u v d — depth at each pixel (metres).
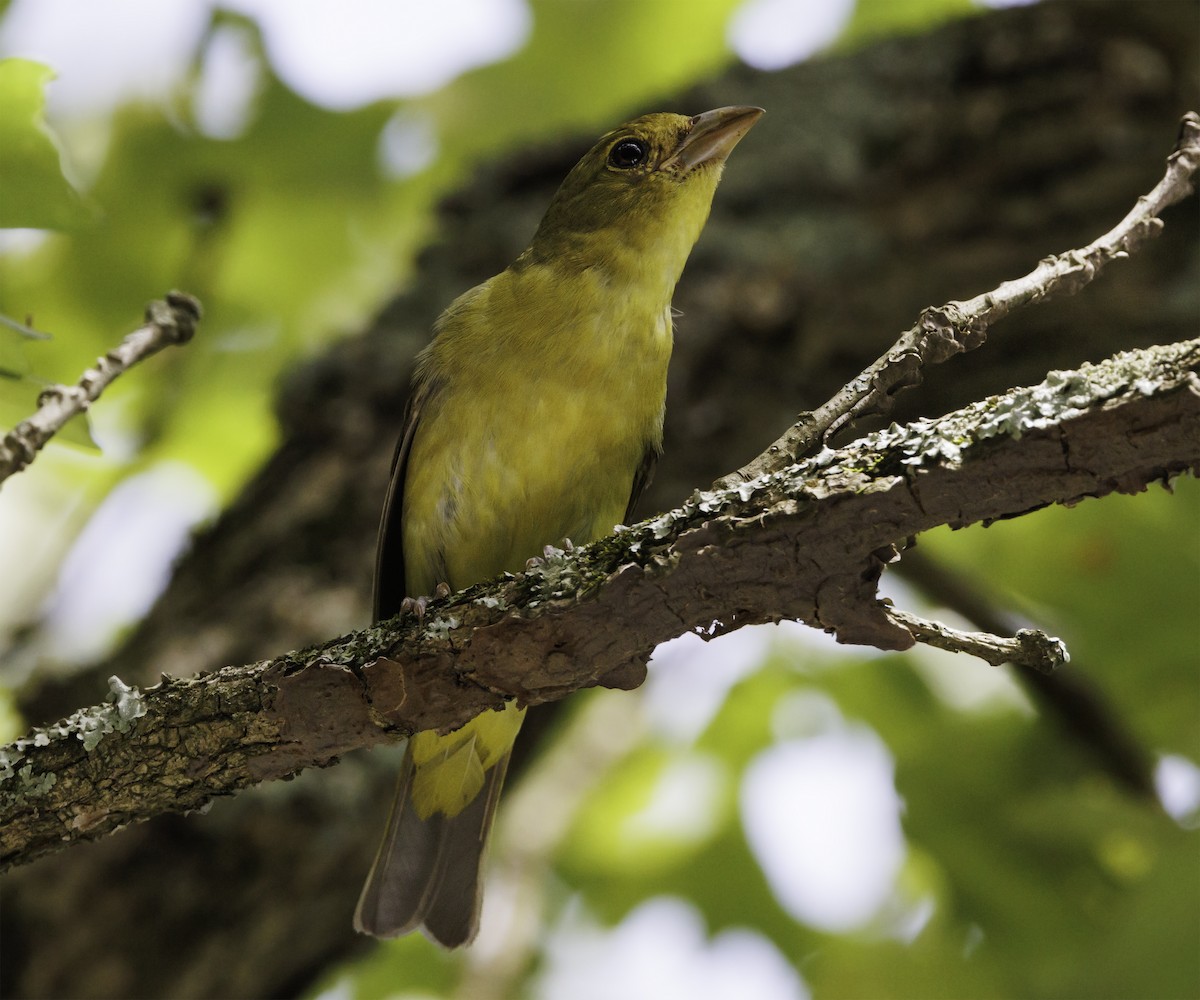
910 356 4.98
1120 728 10.38
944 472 4.38
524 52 12.46
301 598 8.99
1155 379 4.15
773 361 10.50
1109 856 10.66
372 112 11.98
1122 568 11.50
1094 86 10.75
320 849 8.45
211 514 10.86
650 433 8.62
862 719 12.55
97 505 10.83
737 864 12.62
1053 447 4.25
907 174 10.86
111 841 8.20
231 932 8.41
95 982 8.17
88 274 11.36
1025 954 10.89
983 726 11.56
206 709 5.23
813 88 11.41
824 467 4.63
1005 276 10.63
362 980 12.51
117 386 11.47
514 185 11.16
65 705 8.55
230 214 11.82
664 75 12.63
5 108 5.51
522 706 5.25
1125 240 5.25
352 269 12.21
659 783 12.93
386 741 5.27
